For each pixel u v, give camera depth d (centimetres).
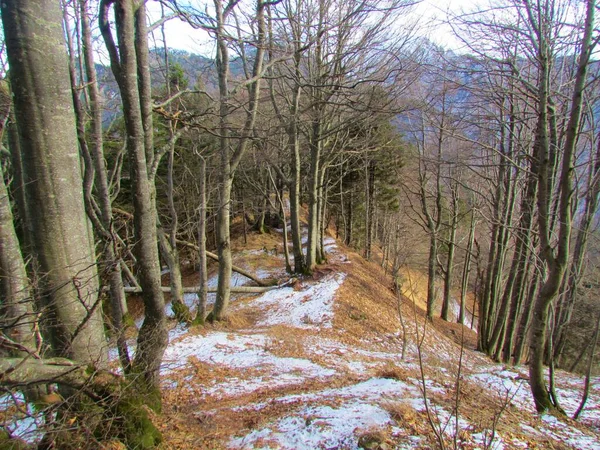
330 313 1412
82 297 371
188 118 588
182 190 1886
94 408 353
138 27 510
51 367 315
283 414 585
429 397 616
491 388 809
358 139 2038
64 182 354
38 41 324
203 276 1237
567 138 604
